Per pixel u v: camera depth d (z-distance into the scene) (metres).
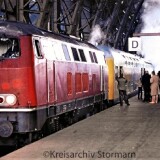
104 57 21.98
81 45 16.62
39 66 10.96
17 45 10.62
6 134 10.24
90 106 18.34
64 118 14.31
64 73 13.40
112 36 44.56
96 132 11.36
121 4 41.47
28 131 10.43
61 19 31.30
